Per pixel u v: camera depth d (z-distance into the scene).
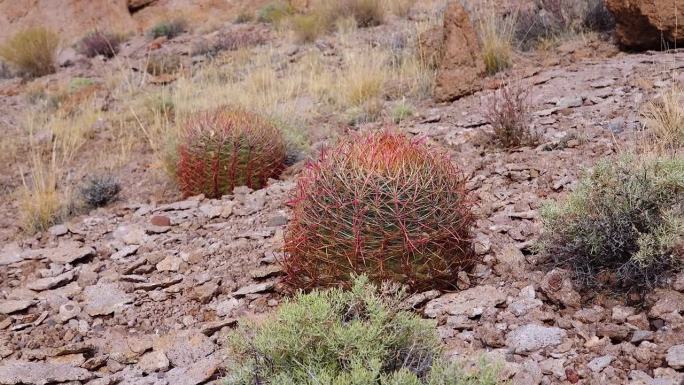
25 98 14.41
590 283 4.05
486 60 9.66
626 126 6.55
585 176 4.41
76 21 21.39
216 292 4.95
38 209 7.73
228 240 5.85
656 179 4.06
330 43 14.18
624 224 4.05
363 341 3.06
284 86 11.50
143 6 21.78
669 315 3.65
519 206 5.33
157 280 5.32
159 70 15.05
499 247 4.72
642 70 8.12
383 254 4.03
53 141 11.39
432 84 9.77
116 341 4.47
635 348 3.46
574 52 9.71
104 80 15.04
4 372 4.05
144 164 9.76
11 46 17.31
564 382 3.34
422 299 4.13
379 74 10.61
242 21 20.02
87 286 5.36
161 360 4.11
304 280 4.39
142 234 6.34
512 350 3.63
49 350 4.44
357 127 8.96
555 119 7.18
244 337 3.42
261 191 7.08
